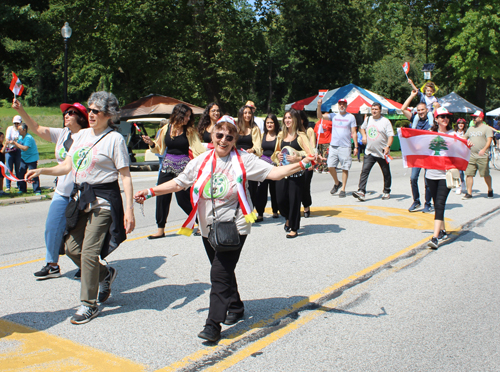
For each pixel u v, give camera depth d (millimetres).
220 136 3615
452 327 3900
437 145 6367
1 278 5188
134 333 3746
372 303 4406
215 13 35094
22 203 11117
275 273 5281
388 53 53281
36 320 4016
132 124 22594
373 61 50406
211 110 7262
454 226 7734
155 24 33406
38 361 3283
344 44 48812
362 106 23781
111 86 41906
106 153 3980
